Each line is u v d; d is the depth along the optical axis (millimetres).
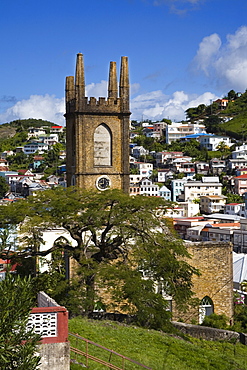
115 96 70500
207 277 58125
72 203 49938
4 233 49344
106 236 54781
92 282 48812
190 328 46344
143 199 50938
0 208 51094
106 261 48875
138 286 43875
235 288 81688
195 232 151625
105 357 32500
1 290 23281
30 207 51781
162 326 44125
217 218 165375
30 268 55344
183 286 50188
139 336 39656
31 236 58281
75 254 49844
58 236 60844
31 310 24469
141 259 48062
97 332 38250
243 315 58844
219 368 36562
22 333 23234
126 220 49250
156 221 49344
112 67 70500
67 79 72812
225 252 58438
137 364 31703
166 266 47875
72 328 38094
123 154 69562
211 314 56281
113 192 51969
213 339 45656
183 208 191250
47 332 26000
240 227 145875
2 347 22375
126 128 69688
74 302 43094
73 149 72188
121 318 46031
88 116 68562
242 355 41188
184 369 34812
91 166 68812
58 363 25953
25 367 22625
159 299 45250
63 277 53781
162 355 36719
